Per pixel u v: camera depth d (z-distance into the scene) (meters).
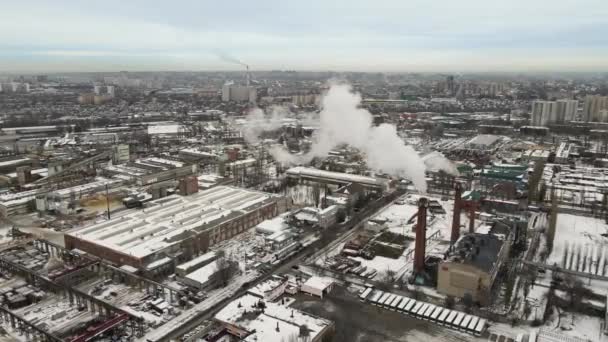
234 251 163.00
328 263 151.88
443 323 114.81
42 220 196.38
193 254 157.88
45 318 116.75
